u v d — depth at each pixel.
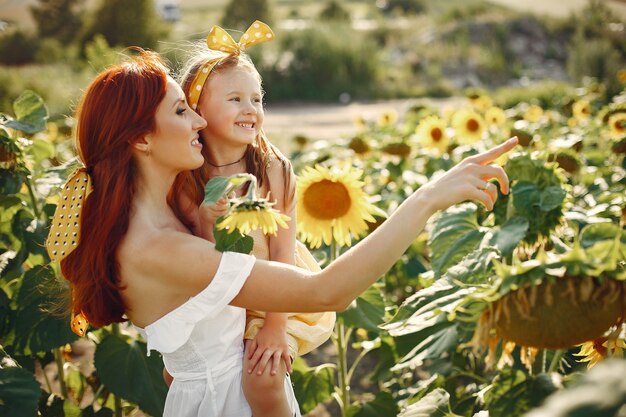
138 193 1.67
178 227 1.72
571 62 19.03
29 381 1.84
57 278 2.39
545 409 0.86
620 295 1.17
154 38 25.23
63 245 1.69
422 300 1.64
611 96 9.09
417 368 3.78
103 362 2.53
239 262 1.52
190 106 2.01
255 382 1.73
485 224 2.13
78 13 29.09
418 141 5.32
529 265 1.17
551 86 14.80
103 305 1.68
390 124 7.38
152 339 1.62
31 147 3.05
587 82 14.91
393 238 1.46
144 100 1.63
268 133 12.12
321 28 24.28
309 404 2.70
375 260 1.46
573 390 0.86
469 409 2.00
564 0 33.84
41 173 2.87
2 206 2.65
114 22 25.08
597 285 1.16
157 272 1.57
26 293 2.41
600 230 1.54
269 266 1.54
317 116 17.41
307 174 2.47
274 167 2.10
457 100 20.42
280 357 1.79
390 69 24.27
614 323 1.19
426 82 23.34
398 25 30.91
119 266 1.62
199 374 1.71
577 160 3.01
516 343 1.23
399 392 3.04
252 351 1.78
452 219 2.03
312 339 1.98
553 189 1.67
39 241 2.67
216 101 1.99
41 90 14.72
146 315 1.64
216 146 2.03
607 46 18.92
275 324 1.82
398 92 21.94
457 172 1.47
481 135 5.07
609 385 0.83
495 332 1.24
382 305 2.66
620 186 3.28
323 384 2.73
